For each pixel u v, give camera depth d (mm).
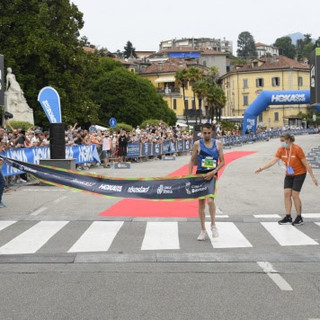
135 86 63000
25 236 8617
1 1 40531
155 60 129500
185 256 7102
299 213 9594
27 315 4820
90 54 45500
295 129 80875
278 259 6906
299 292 5461
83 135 23953
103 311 4902
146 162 29062
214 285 5738
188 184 8422
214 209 8406
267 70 95125
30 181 17609
